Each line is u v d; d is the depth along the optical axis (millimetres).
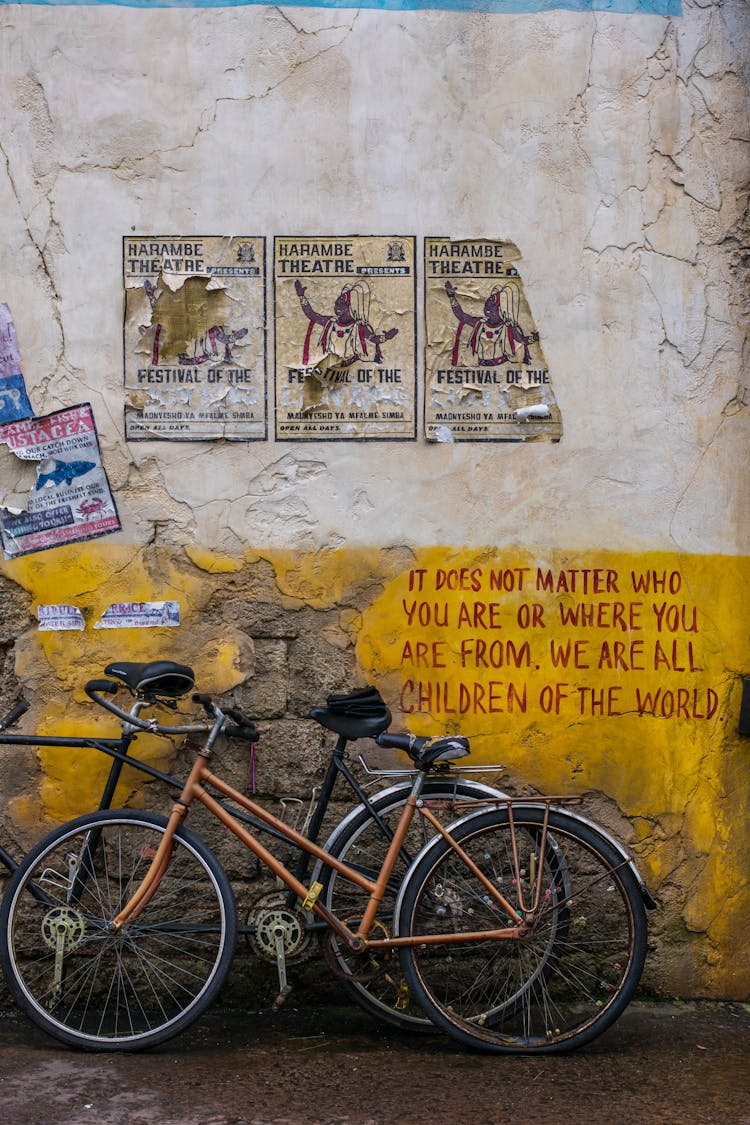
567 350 4395
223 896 3959
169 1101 3549
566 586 4387
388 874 3986
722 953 4383
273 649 4379
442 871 4047
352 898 4254
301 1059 3895
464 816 4125
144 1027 4059
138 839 4262
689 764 4391
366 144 4363
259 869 4324
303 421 4367
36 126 4328
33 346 4344
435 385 4383
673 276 4395
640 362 4395
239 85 4344
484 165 4379
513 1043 3938
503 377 4391
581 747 4391
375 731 4070
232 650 4371
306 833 4285
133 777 4340
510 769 4387
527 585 4387
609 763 4395
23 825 4336
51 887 4176
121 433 4355
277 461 4363
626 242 4391
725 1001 4383
